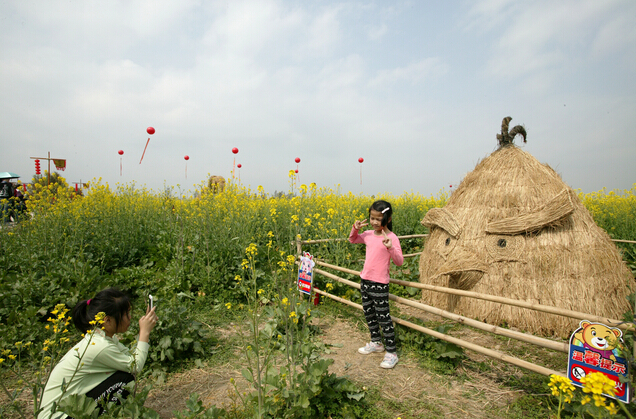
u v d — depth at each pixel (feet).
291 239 19.51
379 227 11.53
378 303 11.19
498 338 12.64
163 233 22.21
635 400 7.61
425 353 11.39
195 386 9.85
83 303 7.83
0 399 8.99
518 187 14.07
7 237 18.15
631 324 7.35
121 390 7.66
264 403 7.43
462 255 13.84
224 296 16.34
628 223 25.90
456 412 8.57
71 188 25.44
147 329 8.35
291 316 8.24
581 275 12.37
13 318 12.60
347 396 8.72
